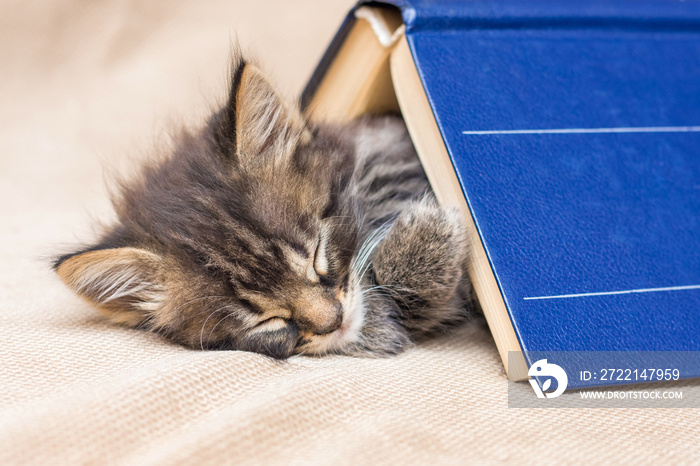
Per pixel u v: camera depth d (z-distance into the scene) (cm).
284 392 35
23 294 43
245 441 34
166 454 34
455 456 34
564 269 39
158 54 60
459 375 38
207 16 61
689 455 34
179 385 36
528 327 38
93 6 61
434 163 41
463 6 42
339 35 43
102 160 53
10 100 59
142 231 41
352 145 43
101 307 41
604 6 45
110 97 58
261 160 40
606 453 34
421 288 41
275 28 60
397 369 38
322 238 40
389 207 43
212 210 40
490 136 40
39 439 34
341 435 35
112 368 37
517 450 34
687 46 45
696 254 40
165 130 51
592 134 42
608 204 40
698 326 39
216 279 39
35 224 49
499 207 39
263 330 40
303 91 45
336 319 40
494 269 38
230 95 40
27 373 37
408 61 41
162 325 41
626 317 38
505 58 42
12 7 60
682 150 42
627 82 43
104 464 34
